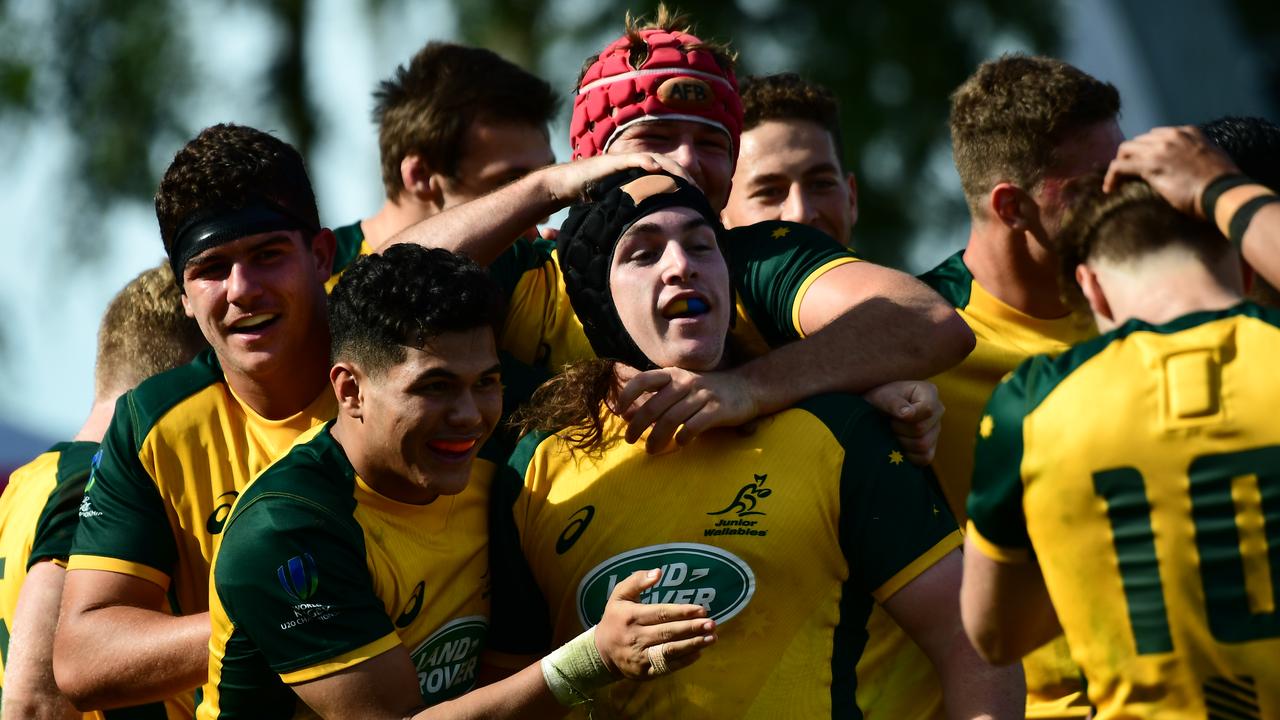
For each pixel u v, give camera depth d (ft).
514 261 46.62
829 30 165.17
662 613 33.24
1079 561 31.04
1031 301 48.52
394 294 35.96
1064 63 49.03
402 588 37.19
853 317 40.32
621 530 37.65
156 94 164.14
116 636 39.73
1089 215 33.24
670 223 38.83
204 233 40.50
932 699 42.24
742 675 36.52
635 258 38.91
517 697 34.71
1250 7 188.03
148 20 165.99
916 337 40.27
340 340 36.99
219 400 42.60
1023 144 46.98
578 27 163.84
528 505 38.93
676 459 38.11
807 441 37.83
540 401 39.96
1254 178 43.47
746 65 162.40
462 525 38.81
